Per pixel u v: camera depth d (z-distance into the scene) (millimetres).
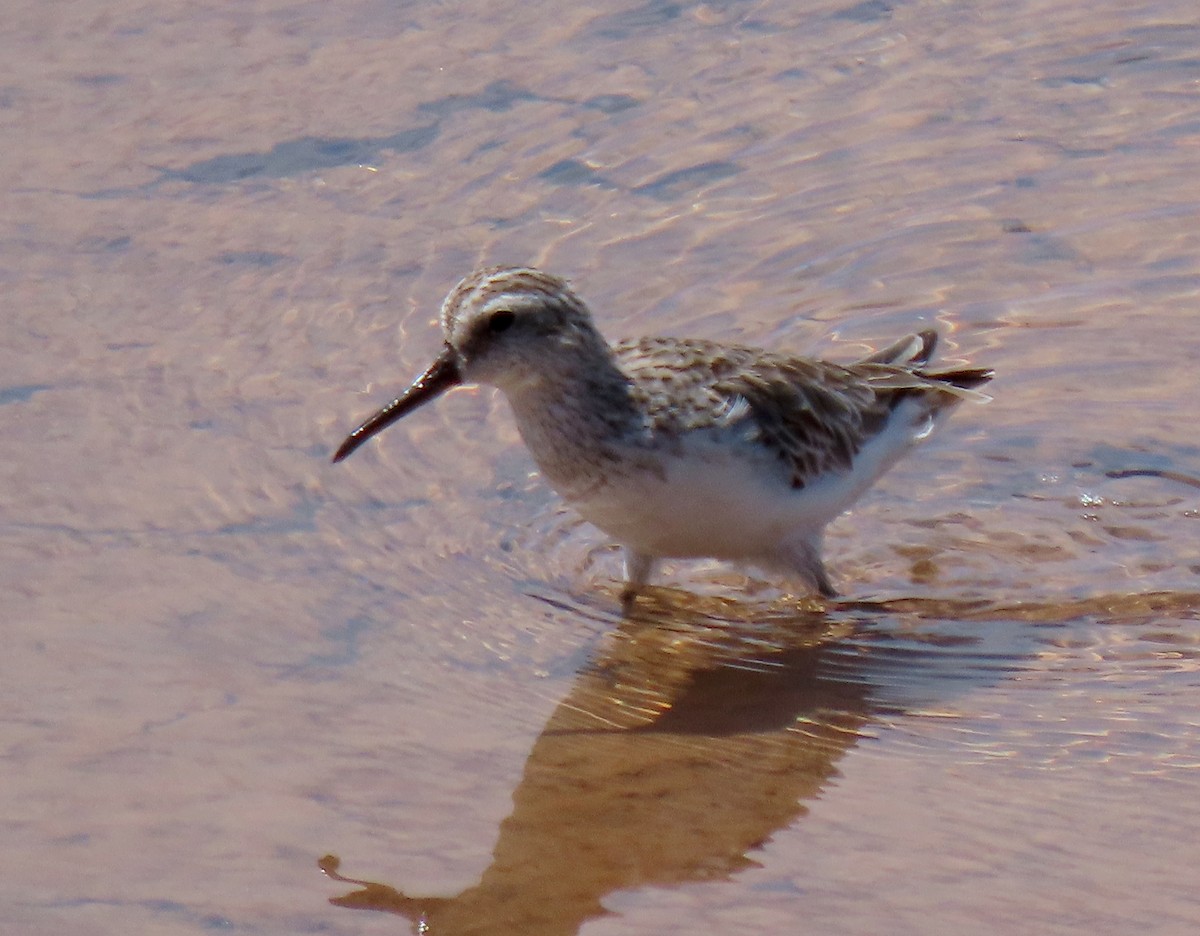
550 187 16531
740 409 11219
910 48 18578
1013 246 15961
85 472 12578
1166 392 14148
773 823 8812
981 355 14719
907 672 10789
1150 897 7961
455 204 16281
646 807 9023
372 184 16562
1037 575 12023
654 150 17047
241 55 18562
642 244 15875
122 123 17391
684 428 11078
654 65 18328
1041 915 7848
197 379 13859
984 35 18781
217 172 16688
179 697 9969
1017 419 13984
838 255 15852
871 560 12383
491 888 8188
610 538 12461
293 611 11070
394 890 8156
